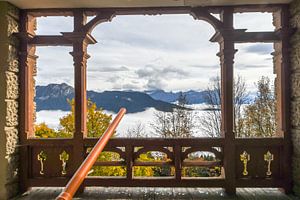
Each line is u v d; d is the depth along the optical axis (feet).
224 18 15.02
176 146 15.19
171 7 15.16
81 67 15.26
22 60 15.42
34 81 16.69
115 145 15.28
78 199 14.01
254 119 44.60
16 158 15.17
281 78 15.11
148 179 15.11
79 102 15.25
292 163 14.78
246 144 14.94
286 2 14.65
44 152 15.60
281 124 15.19
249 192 15.01
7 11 14.26
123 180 15.14
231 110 14.96
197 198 14.07
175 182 15.02
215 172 30.55
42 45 15.61
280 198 14.06
